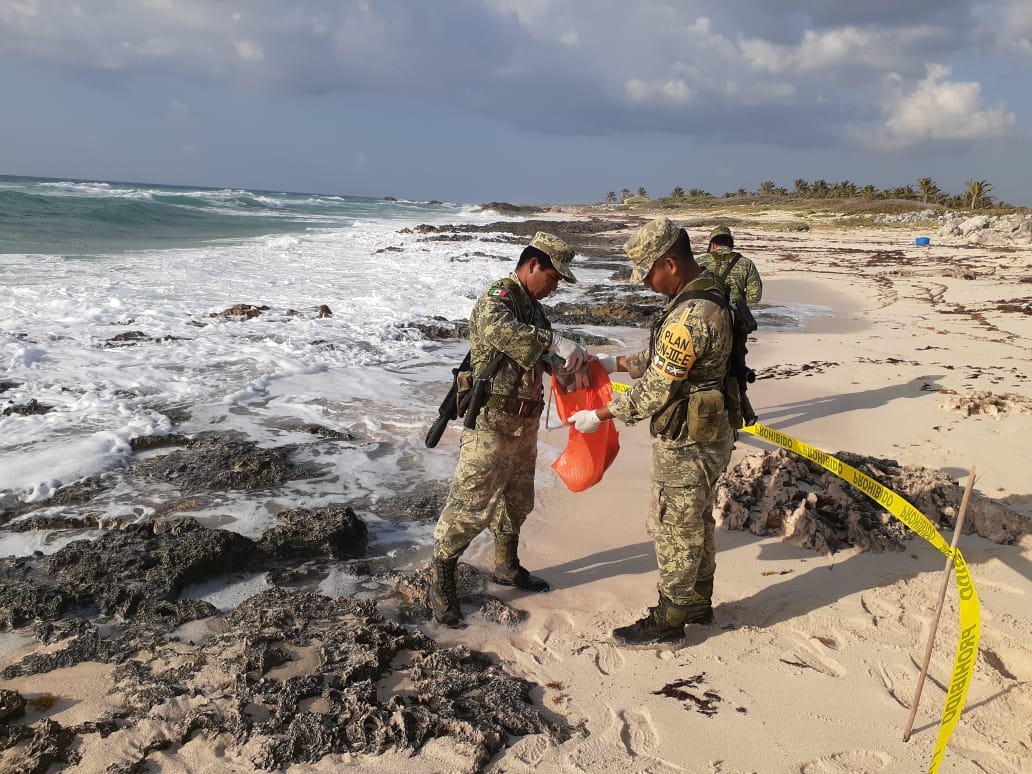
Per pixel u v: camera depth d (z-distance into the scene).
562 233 37.66
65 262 15.07
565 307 12.91
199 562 3.51
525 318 3.20
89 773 2.29
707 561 3.26
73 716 2.54
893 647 3.17
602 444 3.43
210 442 5.34
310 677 2.75
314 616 3.23
